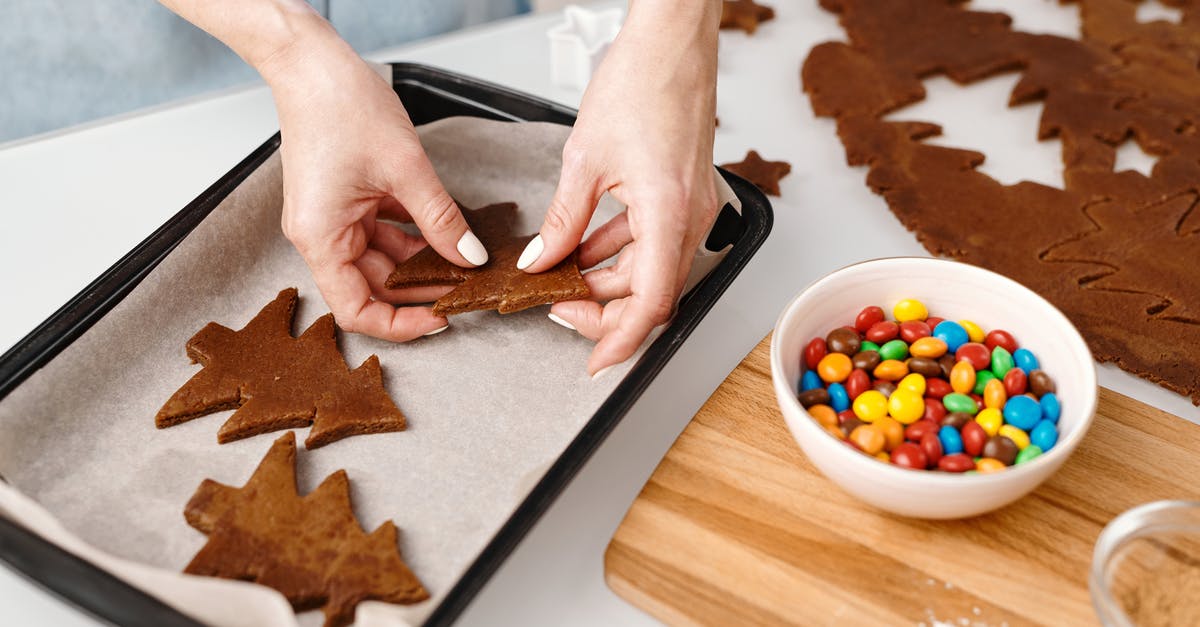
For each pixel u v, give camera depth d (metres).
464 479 0.56
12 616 0.52
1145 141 0.77
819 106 0.80
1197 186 0.73
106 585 0.48
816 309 0.58
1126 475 0.56
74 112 0.79
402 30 0.87
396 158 0.60
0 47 0.75
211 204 0.65
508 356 0.62
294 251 0.67
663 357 0.57
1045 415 0.55
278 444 0.57
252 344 0.62
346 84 0.60
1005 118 0.81
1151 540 0.52
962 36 0.87
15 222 0.69
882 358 0.57
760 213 0.66
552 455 0.57
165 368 0.61
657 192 0.58
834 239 0.71
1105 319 0.64
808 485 0.55
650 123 0.59
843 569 0.53
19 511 0.49
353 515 0.54
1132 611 0.50
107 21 0.76
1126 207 0.72
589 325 0.61
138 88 0.80
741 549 0.53
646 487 0.55
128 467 0.57
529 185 0.72
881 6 0.91
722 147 0.77
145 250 0.62
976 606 0.52
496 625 0.52
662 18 0.60
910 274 0.59
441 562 0.53
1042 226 0.70
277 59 0.61
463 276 0.63
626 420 0.60
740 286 0.68
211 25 0.61
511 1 0.94
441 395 0.60
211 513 0.54
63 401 0.58
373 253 0.64
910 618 0.51
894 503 0.52
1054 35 0.88
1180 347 0.63
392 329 0.62
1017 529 0.54
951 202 0.72
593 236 0.64
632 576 0.52
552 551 0.55
